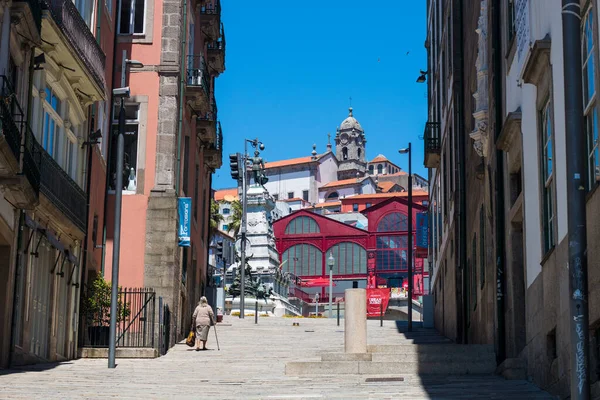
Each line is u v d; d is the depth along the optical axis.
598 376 10.74
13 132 16.58
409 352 18.59
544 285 13.96
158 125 29.41
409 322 38.97
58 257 21.72
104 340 24.48
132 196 28.97
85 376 16.97
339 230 90.50
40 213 20.25
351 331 18.69
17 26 17.80
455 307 29.89
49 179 20.11
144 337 24.38
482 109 20.95
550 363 13.47
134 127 29.45
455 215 29.62
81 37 21.06
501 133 17.11
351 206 123.06
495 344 18.38
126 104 29.55
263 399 12.66
